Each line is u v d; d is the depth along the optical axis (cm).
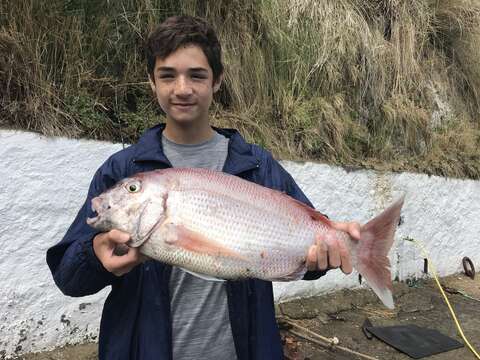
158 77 181
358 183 502
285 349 366
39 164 319
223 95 458
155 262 174
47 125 326
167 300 173
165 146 189
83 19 375
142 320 171
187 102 178
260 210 169
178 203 160
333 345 391
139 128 375
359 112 568
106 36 386
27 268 316
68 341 333
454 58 729
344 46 559
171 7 427
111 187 165
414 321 472
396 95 609
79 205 336
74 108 346
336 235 175
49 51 355
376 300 505
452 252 630
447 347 415
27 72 333
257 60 479
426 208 585
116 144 354
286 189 201
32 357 316
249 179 188
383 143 568
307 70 522
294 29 524
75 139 334
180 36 175
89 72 363
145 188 159
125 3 401
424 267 589
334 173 480
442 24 720
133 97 396
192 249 160
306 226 174
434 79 680
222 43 457
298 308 446
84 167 338
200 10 448
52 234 325
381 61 595
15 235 312
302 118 490
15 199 311
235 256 164
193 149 188
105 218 158
